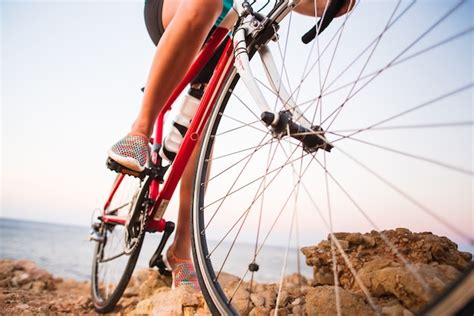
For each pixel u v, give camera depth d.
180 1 1.25
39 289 2.45
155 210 1.36
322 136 0.81
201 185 1.11
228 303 0.91
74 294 2.40
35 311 1.57
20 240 29.08
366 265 1.10
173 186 1.31
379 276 1.00
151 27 1.48
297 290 1.34
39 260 16.19
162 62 1.16
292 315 1.12
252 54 1.07
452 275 0.96
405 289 0.91
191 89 1.31
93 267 2.00
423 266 0.95
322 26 1.01
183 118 1.30
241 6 1.10
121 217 1.66
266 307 1.22
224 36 1.26
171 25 1.16
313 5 1.16
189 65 1.20
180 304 1.24
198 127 1.23
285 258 0.77
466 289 0.46
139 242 1.41
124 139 1.21
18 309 1.58
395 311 0.90
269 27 1.02
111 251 1.85
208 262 1.00
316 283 1.28
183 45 1.13
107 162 1.22
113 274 1.82
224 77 1.16
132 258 1.49
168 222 1.43
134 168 1.20
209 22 1.13
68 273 12.02
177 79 1.20
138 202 1.37
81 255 20.55
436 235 1.21
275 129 0.81
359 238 1.26
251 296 1.28
